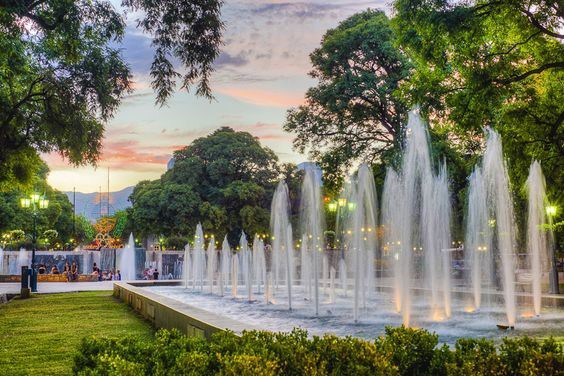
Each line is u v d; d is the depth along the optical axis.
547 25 19.48
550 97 20.95
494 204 24.59
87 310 17.95
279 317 15.19
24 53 18.86
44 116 21.27
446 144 31.47
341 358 4.65
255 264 36.44
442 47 19.62
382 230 34.69
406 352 4.80
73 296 24.92
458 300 18.81
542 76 21.42
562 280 31.22
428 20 18.52
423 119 21.89
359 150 36.88
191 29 12.73
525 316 13.75
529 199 23.17
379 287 24.52
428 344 4.88
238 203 61.16
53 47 17.95
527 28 19.20
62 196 78.69
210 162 63.03
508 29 19.70
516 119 21.20
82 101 19.34
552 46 20.06
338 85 35.41
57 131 21.08
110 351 5.45
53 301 22.30
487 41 20.47
